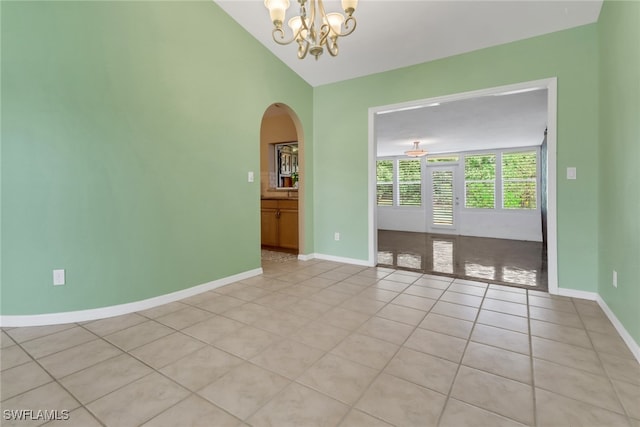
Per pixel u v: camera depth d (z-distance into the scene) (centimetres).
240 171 340
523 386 157
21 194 219
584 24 271
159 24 265
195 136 295
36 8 216
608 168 238
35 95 218
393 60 358
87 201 236
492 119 471
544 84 291
